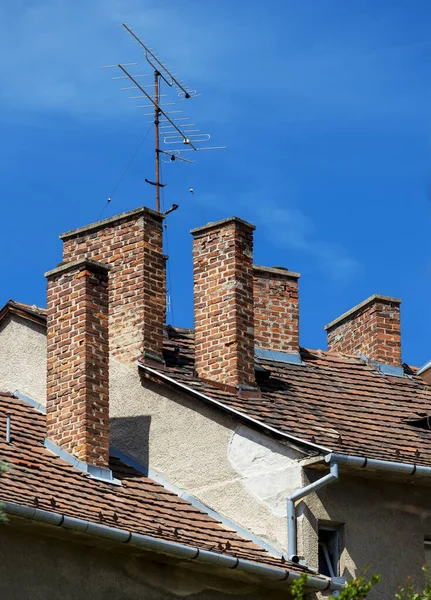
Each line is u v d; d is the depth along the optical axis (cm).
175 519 2717
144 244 3034
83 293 2862
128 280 3028
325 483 2706
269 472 2770
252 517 2762
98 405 2814
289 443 2761
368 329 3412
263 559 2644
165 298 3044
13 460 2666
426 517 2847
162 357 2994
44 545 2453
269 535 2734
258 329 3219
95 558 2503
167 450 2886
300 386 3077
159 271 3047
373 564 2762
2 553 2405
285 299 3269
